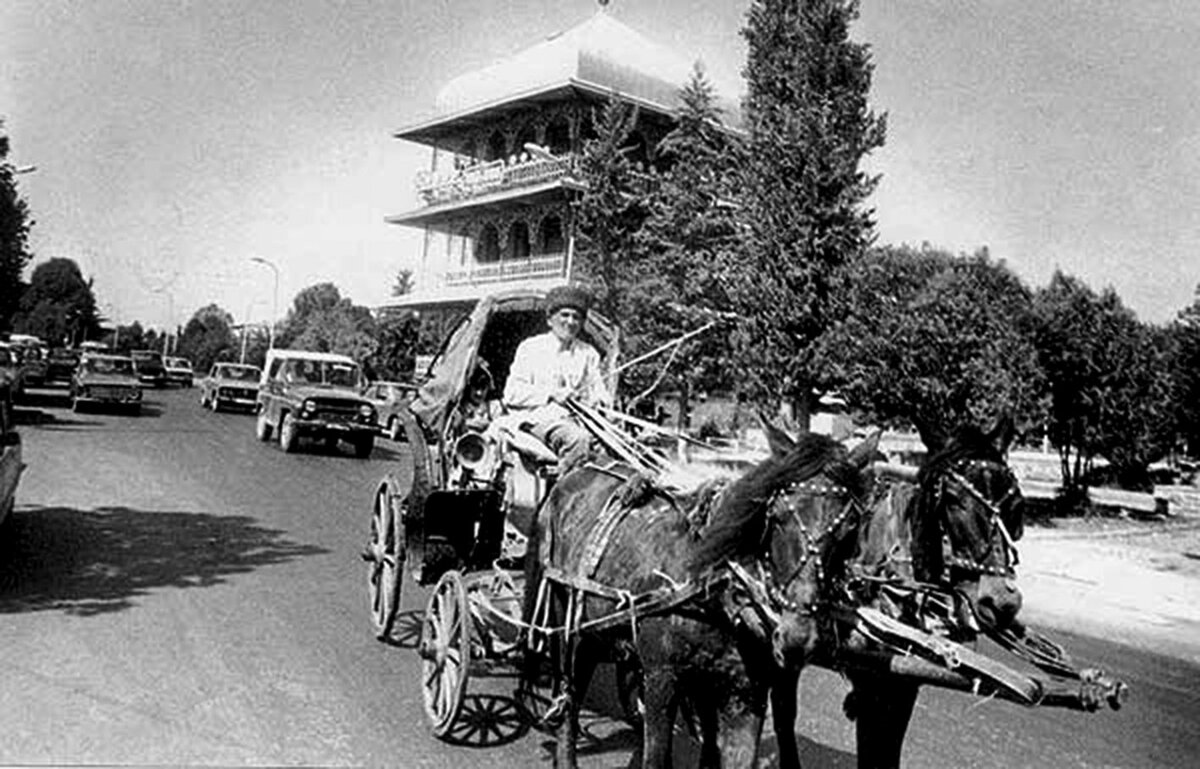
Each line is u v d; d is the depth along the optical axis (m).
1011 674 4.27
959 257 21.19
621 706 7.54
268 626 8.85
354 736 6.42
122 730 6.18
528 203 39.28
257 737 6.25
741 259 22.19
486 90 40.44
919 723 7.78
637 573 5.25
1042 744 7.37
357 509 16.28
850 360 20.02
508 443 7.39
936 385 18.61
